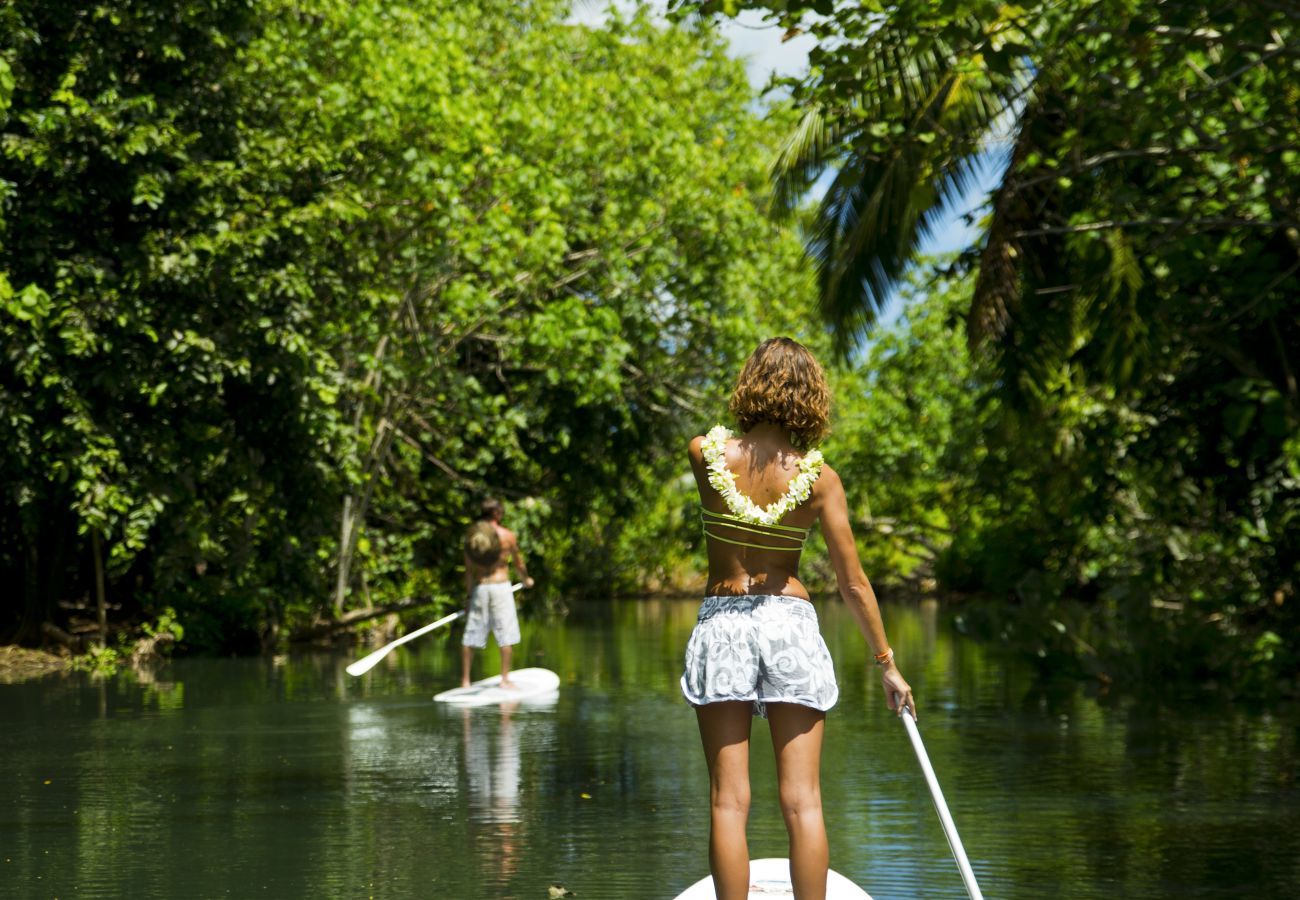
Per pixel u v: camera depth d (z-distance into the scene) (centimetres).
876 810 741
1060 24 1142
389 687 1402
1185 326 1443
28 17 1527
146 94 1565
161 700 1273
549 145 2202
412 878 578
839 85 1107
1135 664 1483
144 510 1572
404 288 2033
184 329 1586
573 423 2586
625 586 4503
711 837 385
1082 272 1579
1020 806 753
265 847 640
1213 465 1576
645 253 2445
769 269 2784
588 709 1206
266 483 1769
